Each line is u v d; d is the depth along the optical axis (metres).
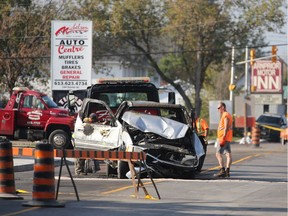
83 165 58.25
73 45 88.94
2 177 40.22
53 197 36.69
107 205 37.66
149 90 67.62
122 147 54.41
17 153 42.53
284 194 45.09
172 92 71.62
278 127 146.50
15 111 88.94
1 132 88.88
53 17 141.62
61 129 88.00
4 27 134.12
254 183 52.50
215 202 40.34
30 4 139.50
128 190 45.78
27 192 43.34
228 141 57.84
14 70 134.00
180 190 46.50
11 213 33.81
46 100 89.06
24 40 136.50
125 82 66.94
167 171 54.97
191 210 36.44
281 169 68.75
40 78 143.88
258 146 116.19
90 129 56.94
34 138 88.94
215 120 145.12
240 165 73.00
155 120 56.16
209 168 68.31
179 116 58.97
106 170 58.75
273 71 170.88
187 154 55.09
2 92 134.62
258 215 35.22
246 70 157.62
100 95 66.62
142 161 44.78
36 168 36.53
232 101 157.50
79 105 84.94
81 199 40.22
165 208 36.97
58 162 72.50
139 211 35.56
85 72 88.94
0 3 135.62
